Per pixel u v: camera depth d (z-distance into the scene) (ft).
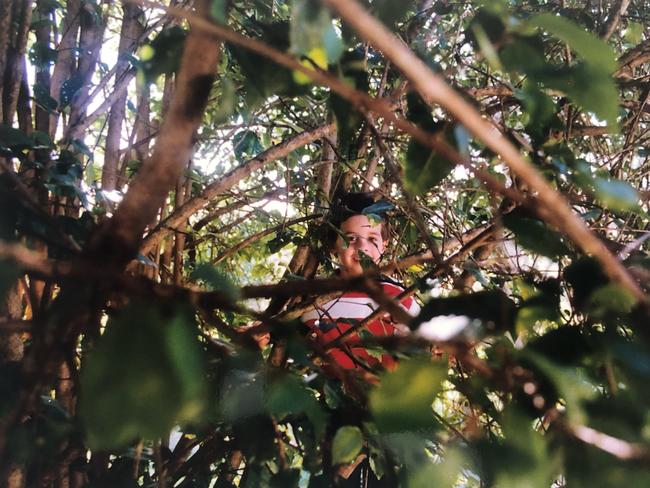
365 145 3.95
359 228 3.99
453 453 1.32
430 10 3.12
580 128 2.76
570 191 2.17
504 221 1.61
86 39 3.57
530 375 1.23
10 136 2.19
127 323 0.99
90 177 2.89
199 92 1.00
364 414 1.69
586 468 1.20
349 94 1.01
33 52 3.26
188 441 2.52
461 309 1.38
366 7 1.65
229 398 1.53
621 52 4.25
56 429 1.66
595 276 1.37
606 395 1.48
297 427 1.99
